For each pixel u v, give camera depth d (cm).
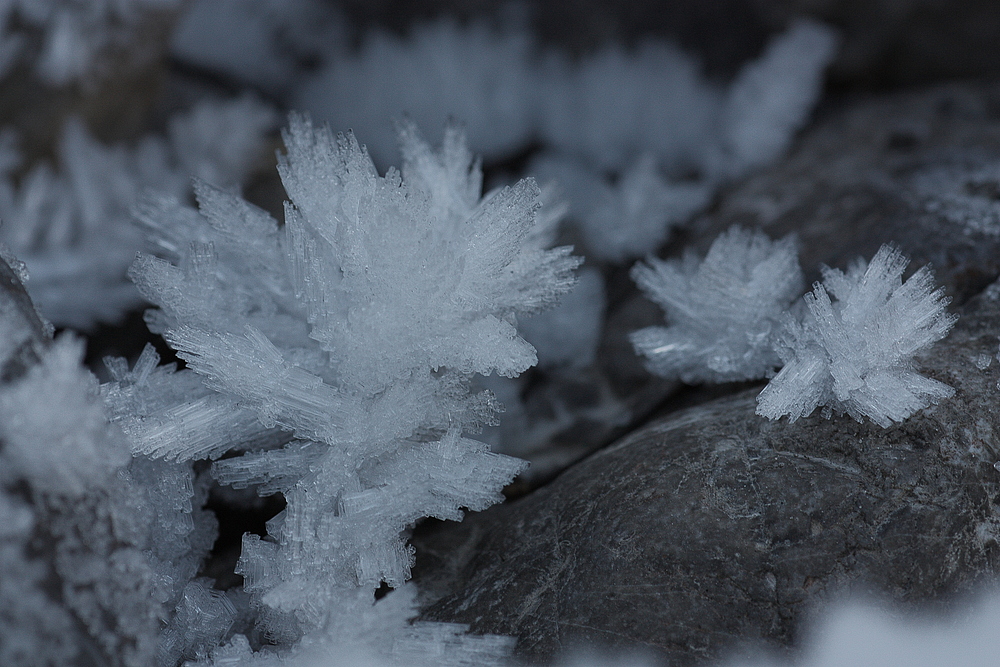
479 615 36
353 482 35
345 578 35
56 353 34
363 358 36
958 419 36
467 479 35
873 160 44
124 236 45
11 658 33
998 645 35
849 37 56
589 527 36
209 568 37
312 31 60
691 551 35
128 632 34
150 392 36
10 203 45
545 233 38
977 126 45
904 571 35
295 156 36
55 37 45
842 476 35
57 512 33
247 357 35
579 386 40
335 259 36
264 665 35
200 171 46
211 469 36
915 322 36
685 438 36
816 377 36
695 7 59
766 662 35
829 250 40
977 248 39
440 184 37
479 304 36
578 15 59
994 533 35
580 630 35
